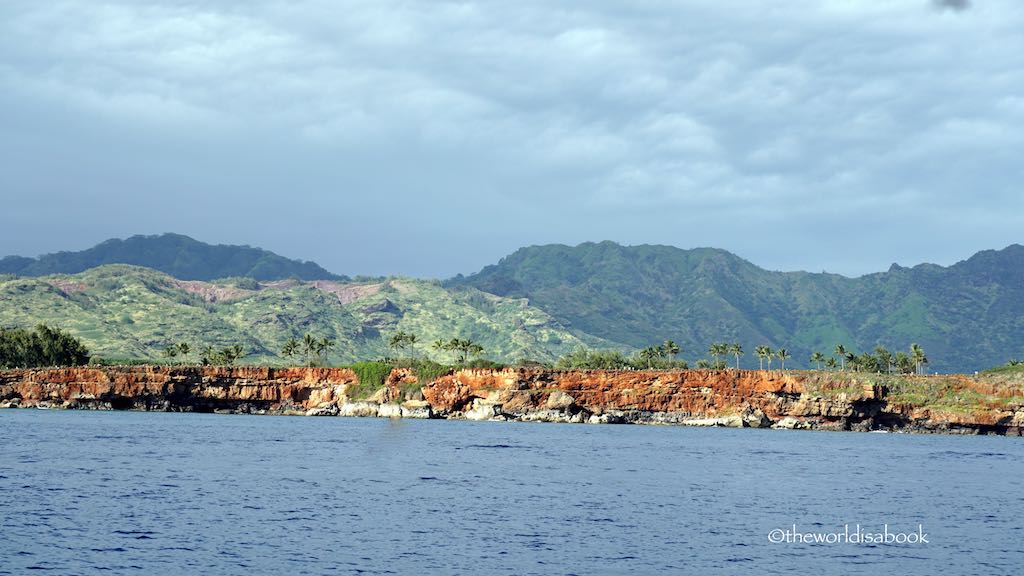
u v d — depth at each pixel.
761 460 195.00
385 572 80.06
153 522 99.50
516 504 120.12
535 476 152.75
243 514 106.19
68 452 170.38
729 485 147.88
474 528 101.44
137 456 167.12
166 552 85.50
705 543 96.81
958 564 89.94
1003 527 112.19
